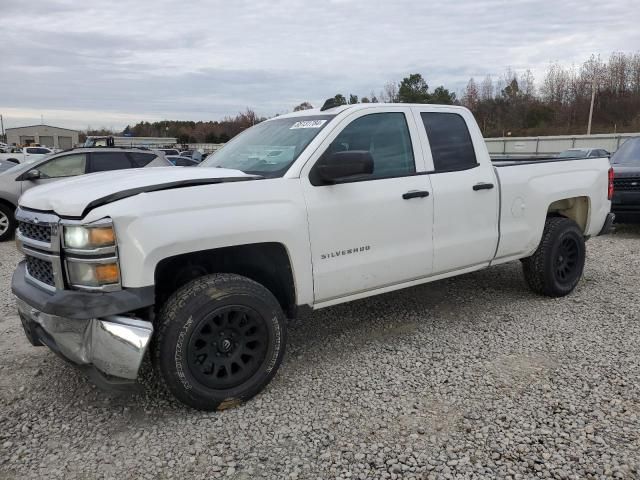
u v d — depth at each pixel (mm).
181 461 2844
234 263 3602
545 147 42719
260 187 3428
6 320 5035
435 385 3607
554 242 5223
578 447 2875
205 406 3262
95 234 2865
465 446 2916
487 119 72062
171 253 3039
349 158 3443
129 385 3035
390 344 4340
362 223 3871
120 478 2719
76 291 2957
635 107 63781
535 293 5570
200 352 3217
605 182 5789
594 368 3801
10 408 3406
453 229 4441
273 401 3443
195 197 3148
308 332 4645
